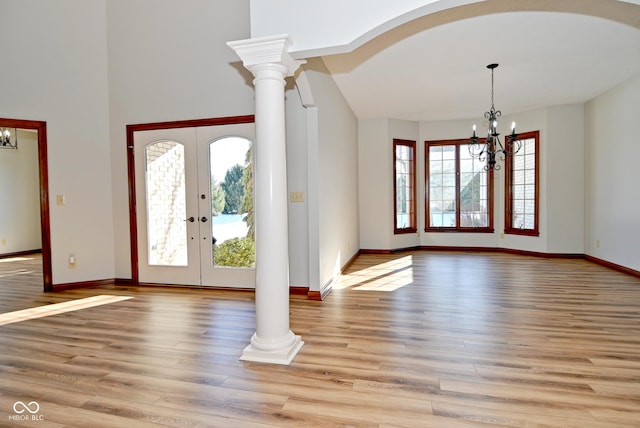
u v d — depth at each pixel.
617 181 5.11
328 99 4.36
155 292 4.45
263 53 2.48
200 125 4.46
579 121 5.96
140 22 4.57
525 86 5.00
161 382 2.29
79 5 4.55
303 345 2.81
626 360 2.48
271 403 2.05
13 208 7.38
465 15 3.07
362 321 3.31
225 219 4.48
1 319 3.49
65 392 2.19
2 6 4.25
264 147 2.59
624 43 3.61
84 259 4.68
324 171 4.16
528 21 3.18
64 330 3.19
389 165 6.93
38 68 4.38
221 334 3.08
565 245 6.16
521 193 6.70
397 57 3.93
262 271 2.62
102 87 4.71
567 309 3.56
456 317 3.38
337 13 2.41
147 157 4.67
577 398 2.04
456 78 4.62
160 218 4.68
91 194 4.70
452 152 7.29
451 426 1.82
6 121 4.23
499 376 2.30
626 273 4.97
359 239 7.06
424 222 7.46
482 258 6.39
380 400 2.06
